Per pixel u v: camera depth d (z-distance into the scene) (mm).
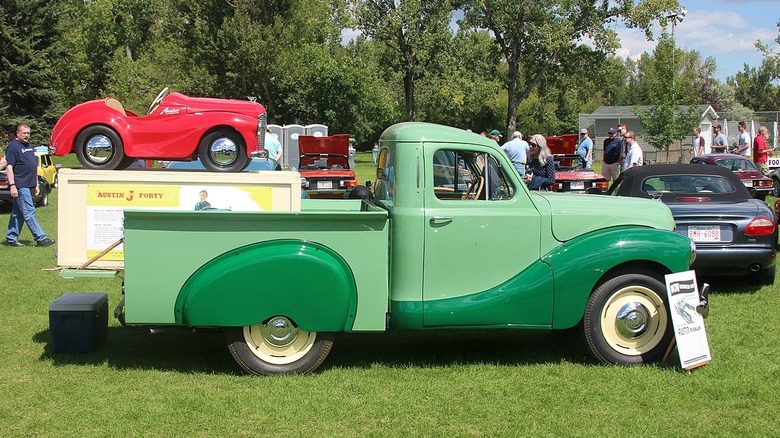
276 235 5281
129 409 4766
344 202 6641
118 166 5727
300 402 4922
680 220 8016
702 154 20469
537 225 5637
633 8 44094
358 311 5414
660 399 4992
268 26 41000
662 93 27453
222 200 5613
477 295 5555
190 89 40438
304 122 45406
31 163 11555
